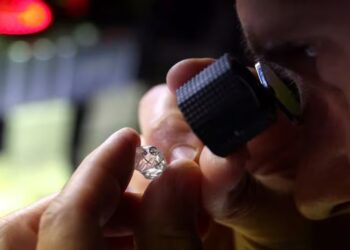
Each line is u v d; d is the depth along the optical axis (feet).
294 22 0.63
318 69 0.68
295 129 0.88
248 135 0.73
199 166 0.84
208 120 0.73
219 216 0.87
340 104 0.72
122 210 0.88
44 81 3.23
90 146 3.51
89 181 0.80
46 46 3.27
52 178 3.14
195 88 0.74
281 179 0.92
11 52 3.19
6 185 2.92
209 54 2.53
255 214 0.91
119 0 3.53
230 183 0.81
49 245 0.76
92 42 3.33
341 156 0.80
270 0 0.63
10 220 0.88
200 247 0.83
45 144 3.59
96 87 3.30
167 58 2.84
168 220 0.82
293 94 0.81
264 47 0.66
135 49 3.14
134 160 0.85
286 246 0.95
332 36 0.63
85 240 0.76
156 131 0.96
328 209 0.86
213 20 2.50
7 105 3.18
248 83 0.72
